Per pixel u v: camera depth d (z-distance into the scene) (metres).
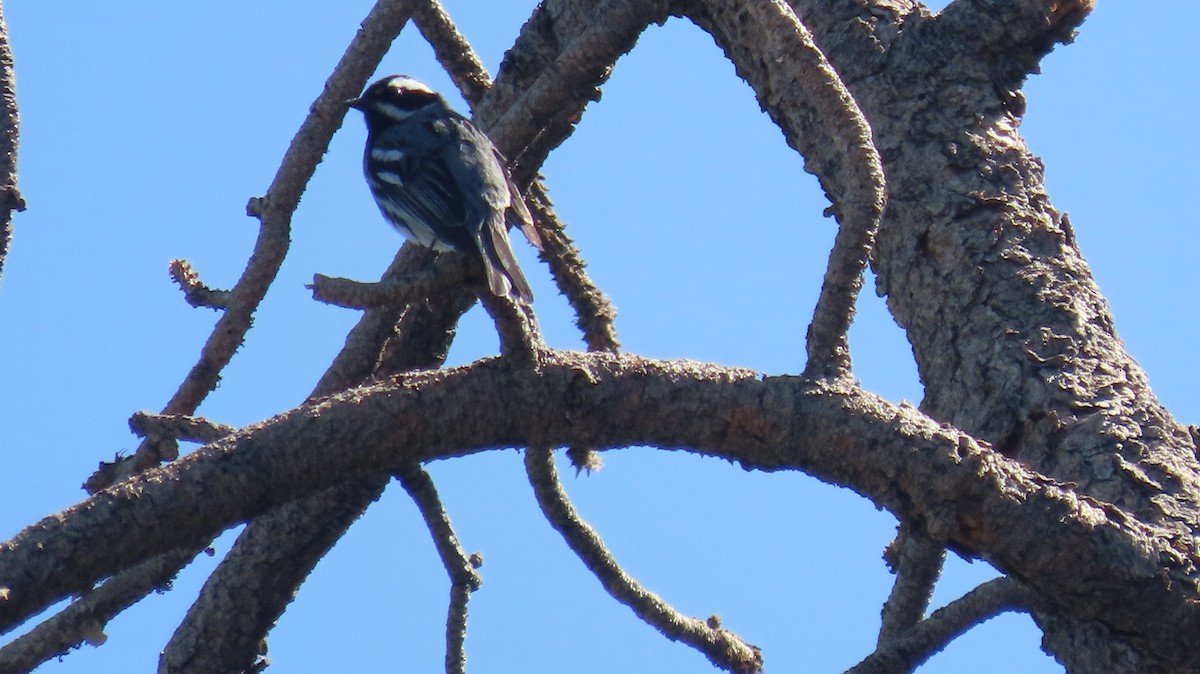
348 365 12.01
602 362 8.33
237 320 11.08
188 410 11.10
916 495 8.28
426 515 11.69
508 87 13.07
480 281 8.15
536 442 8.38
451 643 12.05
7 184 10.63
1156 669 8.55
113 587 10.54
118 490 7.62
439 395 8.12
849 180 8.81
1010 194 11.02
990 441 9.98
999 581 9.20
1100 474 9.28
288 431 7.94
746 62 11.54
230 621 11.79
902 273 11.09
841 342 8.55
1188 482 9.13
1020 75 11.80
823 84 9.20
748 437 8.36
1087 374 9.94
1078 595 8.34
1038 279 10.50
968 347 10.45
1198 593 8.30
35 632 10.48
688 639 11.27
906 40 11.87
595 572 11.06
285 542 11.60
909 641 9.16
